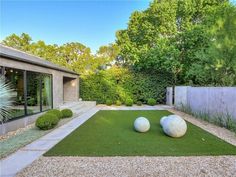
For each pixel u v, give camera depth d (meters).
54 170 4.43
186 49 17.89
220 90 9.27
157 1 20.97
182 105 13.95
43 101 11.81
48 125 8.39
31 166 4.65
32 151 5.71
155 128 8.72
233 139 6.91
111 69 19.38
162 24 20.38
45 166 4.65
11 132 8.01
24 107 9.46
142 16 21.92
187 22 19.81
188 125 9.34
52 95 12.92
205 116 10.54
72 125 9.40
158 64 18.06
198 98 11.66
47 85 12.43
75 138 7.08
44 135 7.54
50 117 8.59
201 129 8.48
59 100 14.20
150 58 18.23
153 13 20.47
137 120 8.06
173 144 6.33
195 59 16.62
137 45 23.20
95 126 9.16
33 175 4.20
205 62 13.63
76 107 14.98
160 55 17.81
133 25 22.97
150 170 4.42
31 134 7.67
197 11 20.17
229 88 8.59
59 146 6.13
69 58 28.53
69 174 4.24
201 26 16.69
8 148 5.95
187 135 7.47
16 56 8.45
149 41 21.89
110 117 11.68
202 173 4.26
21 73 9.30
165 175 4.18
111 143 6.46
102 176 4.15
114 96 18.72
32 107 10.43
